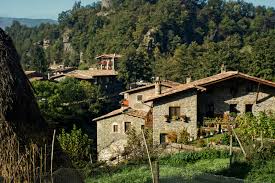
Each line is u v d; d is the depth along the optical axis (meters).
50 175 8.41
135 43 116.69
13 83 8.48
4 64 8.45
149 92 46.53
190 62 85.94
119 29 122.38
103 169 20.23
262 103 35.34
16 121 8.45
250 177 16.69
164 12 126.31
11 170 8.23
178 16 128.25
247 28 137.88
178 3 131.88
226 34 133.88
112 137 41.09
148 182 15.50
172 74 86.44
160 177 15.88
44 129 8.91
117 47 117.19
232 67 74.00
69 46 142.38
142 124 40.03
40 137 8.70
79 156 32.91
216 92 35.47
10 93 8.41
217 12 140.62
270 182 15.45
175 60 89.56
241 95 35.47
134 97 47.06
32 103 8.80
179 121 34.84
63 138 32.97
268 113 33.38
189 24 131.12
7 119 8.35
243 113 33.78
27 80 8.93
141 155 23.14
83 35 138.38
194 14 134.88
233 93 35.41
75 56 132.88
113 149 39.84
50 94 51.72
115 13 143.00
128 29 121.38
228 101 35.47
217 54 77.12
